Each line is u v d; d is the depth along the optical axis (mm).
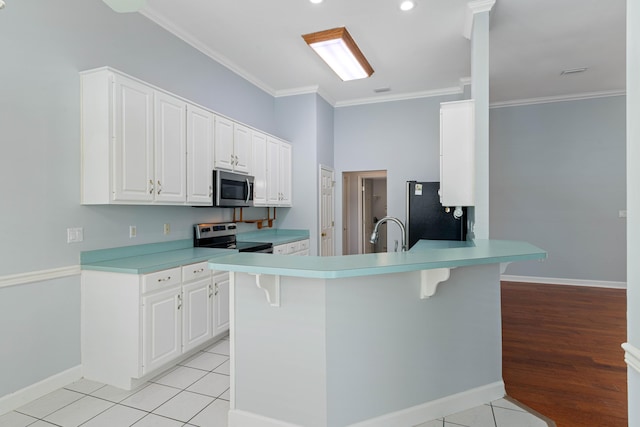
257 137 4156
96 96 2391
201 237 3506
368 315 1803
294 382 1774
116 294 2361
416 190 4094
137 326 2303
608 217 5105
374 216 7547
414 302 1926
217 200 3363
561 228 5297
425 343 1964
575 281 5246
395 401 1886
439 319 2004
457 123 2900
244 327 1877
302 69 4289
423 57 3973
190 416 2025
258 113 4688
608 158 5086
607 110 5074
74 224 2418
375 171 5676
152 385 2381
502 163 5543
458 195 2889
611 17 3139
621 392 2305
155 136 2719
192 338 2756
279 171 4637
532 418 2004
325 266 1543
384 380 1853
